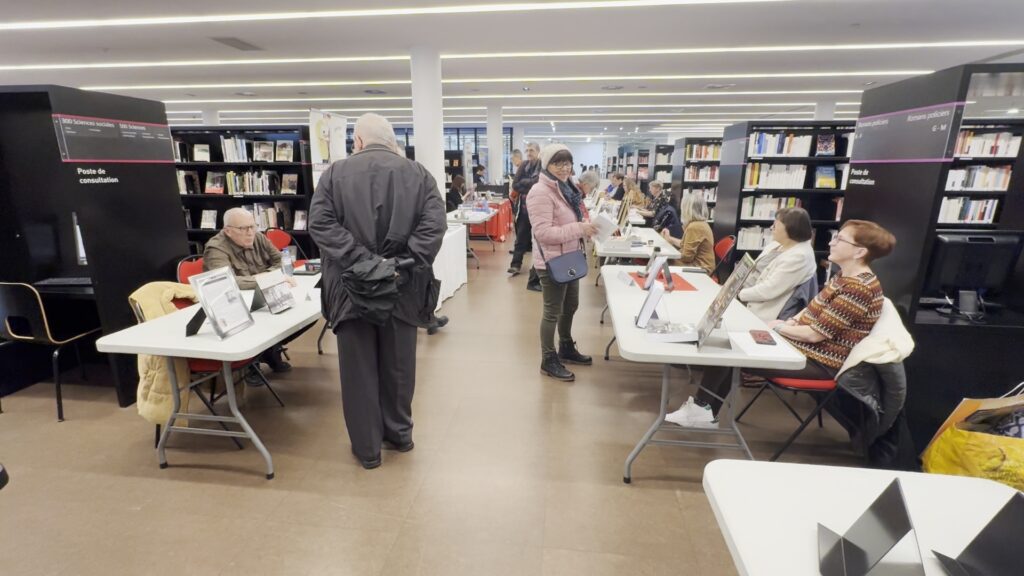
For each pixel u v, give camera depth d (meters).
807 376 2.23
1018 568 0.73
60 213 3.29
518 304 5.10
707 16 4.46
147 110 3.20
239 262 3.28
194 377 2.59
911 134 2.53
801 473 1.06
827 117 10.26
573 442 2.55
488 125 11.73
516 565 1.75
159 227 3.32
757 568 0.82
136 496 2.11
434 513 2.01
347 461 2.37
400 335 2.24
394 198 2.07
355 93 9.17
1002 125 4.07
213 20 4.52
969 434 1.68
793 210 2.66
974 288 2.51
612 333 4.23
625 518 1.99
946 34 5.00
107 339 2.02
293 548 1.82
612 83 8.11
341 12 4.30
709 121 15.28
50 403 2.98
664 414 2.15
